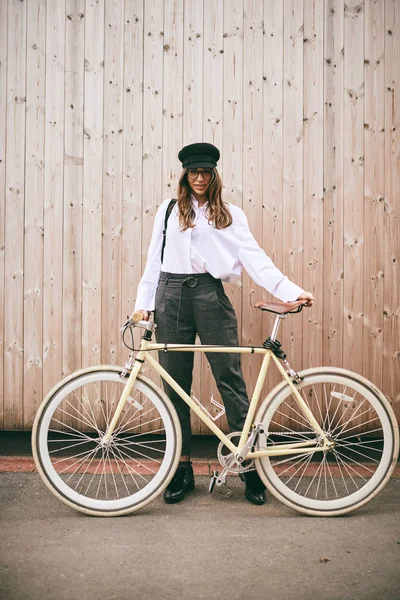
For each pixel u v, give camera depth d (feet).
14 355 14.14
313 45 13.70
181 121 13.80
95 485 12.14
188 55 13.75
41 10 13.83
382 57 13.73
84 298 14.02
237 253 11.73
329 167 13.78
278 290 11.50
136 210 13.91
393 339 13.92
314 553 9.60
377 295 13.87
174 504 11.53
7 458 13.39
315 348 13.88
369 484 11.10
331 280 13.83
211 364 11.74
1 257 14.05
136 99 13.83
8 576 8.87
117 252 13.96
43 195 13.98
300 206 13.80
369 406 13.91
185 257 11.52
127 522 10.73
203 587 8.64
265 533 10.29
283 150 13.78
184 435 11.89
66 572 9.00
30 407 14.17
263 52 13.73
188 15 13.71
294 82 13.74
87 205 13.93
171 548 9.75
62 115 13.91
